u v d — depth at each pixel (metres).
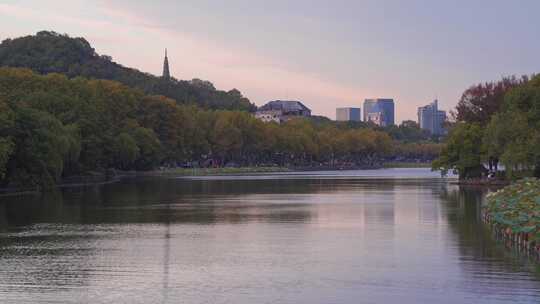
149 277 40.41
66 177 154.75
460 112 155.00
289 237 57.78
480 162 140.50
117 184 152.50
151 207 88.00
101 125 170.62
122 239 56.31
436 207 86.00
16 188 117.50
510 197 62.56
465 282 38.50
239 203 95.25
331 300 34.84
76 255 48.12
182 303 34.31
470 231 60.41
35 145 117.44
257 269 42.81
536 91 114.62
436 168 145.38
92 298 35.16
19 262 45.25
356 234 59.50
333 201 98.88
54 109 157.25
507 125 111.31
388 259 46.16
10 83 171.50
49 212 80.50
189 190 129.12
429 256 47.06
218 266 43.84
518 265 43.19
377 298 35.19
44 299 34.94
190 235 59.09
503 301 34.31
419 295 35.72
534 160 105.06
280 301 34.69
